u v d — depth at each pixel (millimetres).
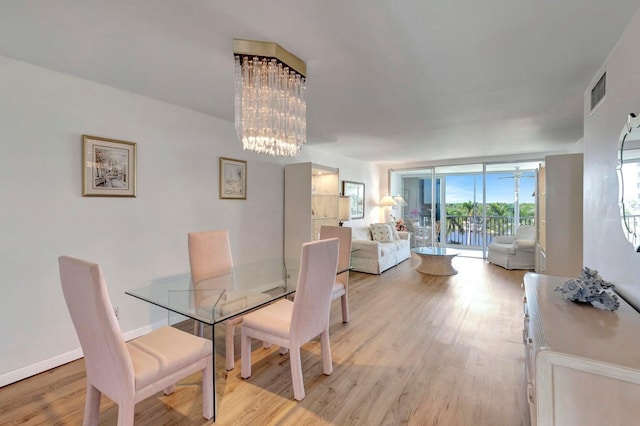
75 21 1613
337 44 1829
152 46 1889
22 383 2104
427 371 2209
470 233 7113
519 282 4613
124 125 2686
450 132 4121
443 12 1517
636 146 1507
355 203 6656
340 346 2607
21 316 2158
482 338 2730
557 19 1577
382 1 1433
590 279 1686
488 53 1937
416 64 2088
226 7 1482
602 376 987
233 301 2119
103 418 1750
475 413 1767
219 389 2018
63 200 2344
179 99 2908
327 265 2055
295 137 2189
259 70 1957
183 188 3180
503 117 3379
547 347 1096
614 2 1444
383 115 3312
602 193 2023
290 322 1926
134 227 2781
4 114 2062
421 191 7531
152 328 2916
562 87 2475
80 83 2408
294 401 1891
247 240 3957
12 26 1662
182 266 3162
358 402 1877
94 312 1331
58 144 2309
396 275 5117
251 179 4020
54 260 2305
